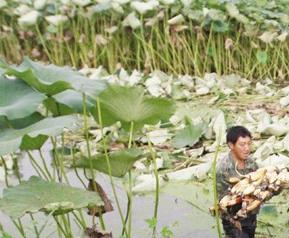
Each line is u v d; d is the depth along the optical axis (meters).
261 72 7.96
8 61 8.73
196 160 5.06
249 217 3.42
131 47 8.34
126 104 3.18
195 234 3.79
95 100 3.22
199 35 7.88
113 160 3.11
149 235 3.81
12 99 3.13
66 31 8.36
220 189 3.44
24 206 2.73
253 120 5.79
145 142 5.54
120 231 3.88
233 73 8.02
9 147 2.77
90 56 8.28
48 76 3.36
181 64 8.11
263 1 8.10
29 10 8.45
